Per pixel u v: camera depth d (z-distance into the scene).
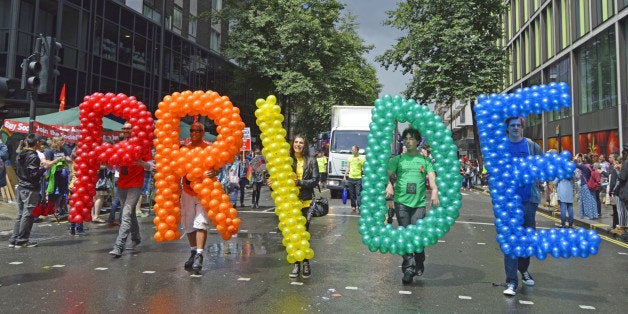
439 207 5.27
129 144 6.79
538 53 35.88
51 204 7.63
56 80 20.64
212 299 4.70
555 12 31.42
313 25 28.98
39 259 6.49
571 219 11.07
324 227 10.11
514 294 5.02
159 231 6.00
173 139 6.09
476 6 28.55
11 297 4.69
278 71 29.44
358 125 19.48
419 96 30.06
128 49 25.69
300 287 5.18
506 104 5.17
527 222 5.18
